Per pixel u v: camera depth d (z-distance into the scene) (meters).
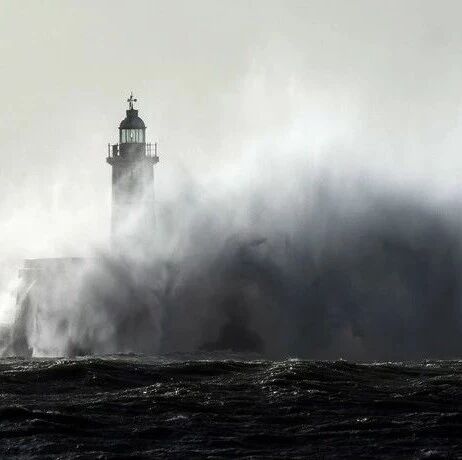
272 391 119.19
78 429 103.75
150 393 118.25
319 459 95.62
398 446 98.88
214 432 102.94
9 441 100.12
